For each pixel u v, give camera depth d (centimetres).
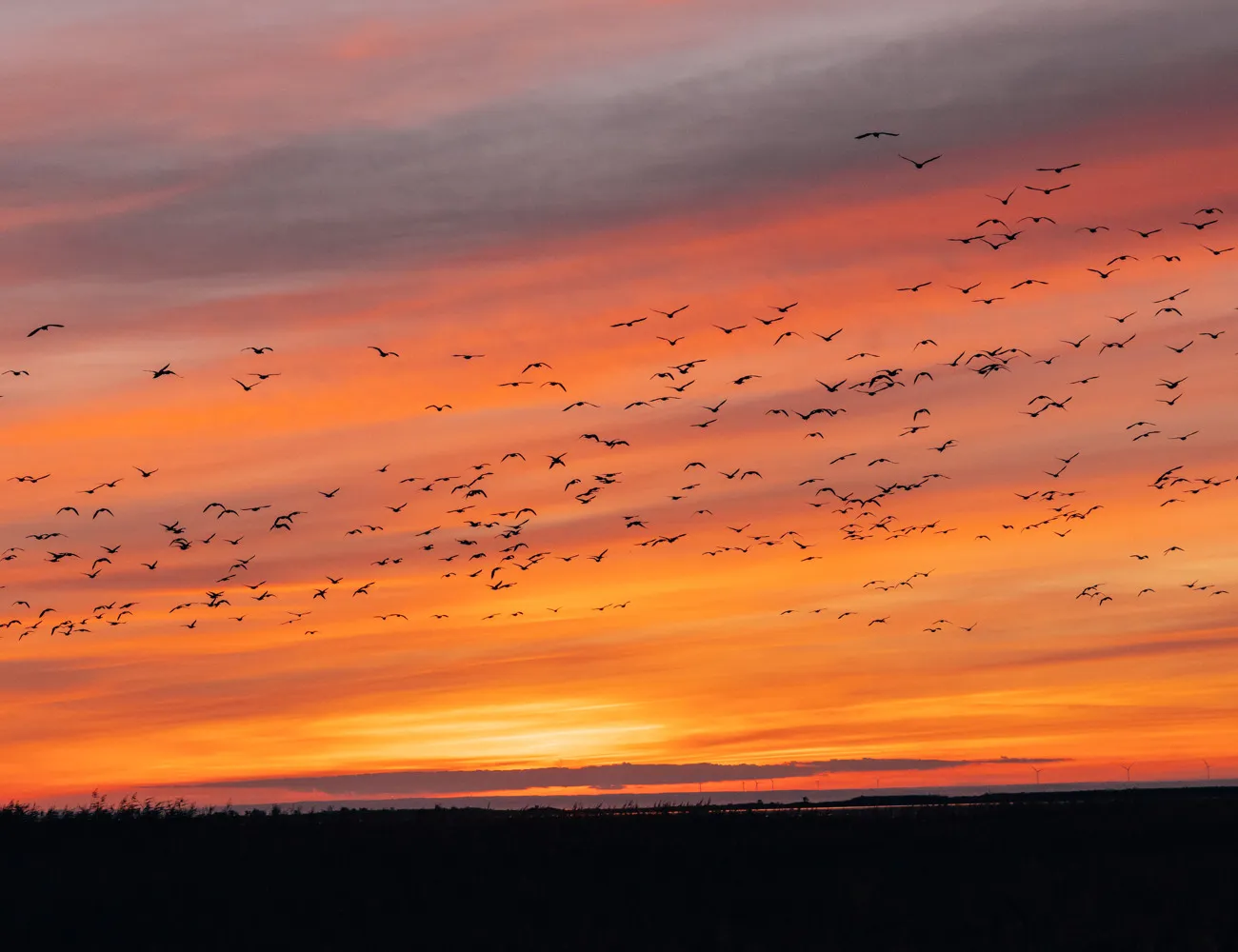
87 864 4909
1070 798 17738
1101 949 3369
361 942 3625
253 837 5781
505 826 6284
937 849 5803
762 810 8938
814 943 3522
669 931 3750
